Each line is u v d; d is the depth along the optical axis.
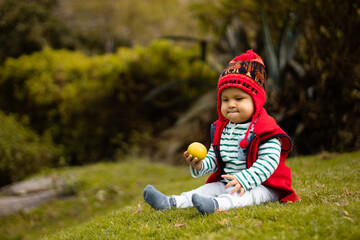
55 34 18.30
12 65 11.20
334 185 3.11
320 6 5.99
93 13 20.31
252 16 8.70
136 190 6.60
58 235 2.83
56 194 6.74
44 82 10.66
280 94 6.90
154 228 2.32
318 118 6.48
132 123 10.95
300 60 7.33
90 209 5.87
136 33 20.92
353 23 5.74
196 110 9.30
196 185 4.56
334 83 6.22
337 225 1.84
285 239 1.76
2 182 8.23
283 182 2.55
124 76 10.78
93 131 10.74
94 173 7.77
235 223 2.08
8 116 10.11
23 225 5.46
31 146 8.94
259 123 2.47
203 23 10.09
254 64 2.57
